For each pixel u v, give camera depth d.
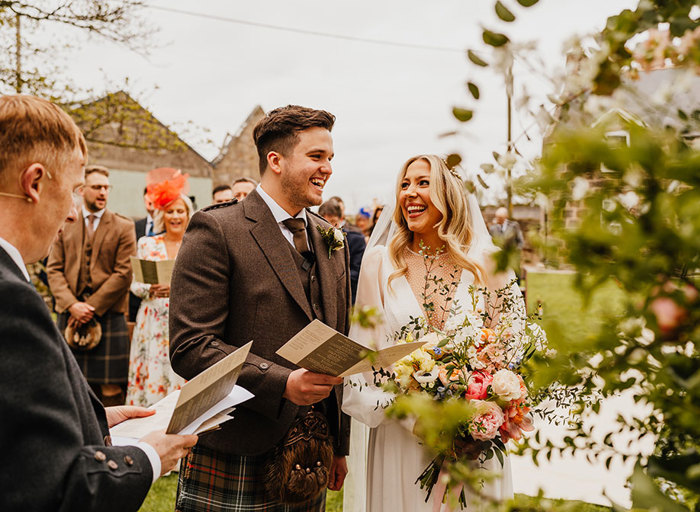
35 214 1.31
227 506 2.17
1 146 1.27
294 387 2.04
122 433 1.62
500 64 0.67
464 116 0.69
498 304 2.50
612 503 0.75
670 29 0.67
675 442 0.88
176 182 4.86
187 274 2.18
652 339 0.69
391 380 2.01
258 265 2.22
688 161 0.56
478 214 2.67
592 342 0.68
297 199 2.32
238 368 1.76
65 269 5.09
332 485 2.50
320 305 2.37
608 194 0.60
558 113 0.66
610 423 4.29
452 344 2.20
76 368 1.36
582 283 0.62
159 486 4.30
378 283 2.67
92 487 1.16
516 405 2.06
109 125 14.15
